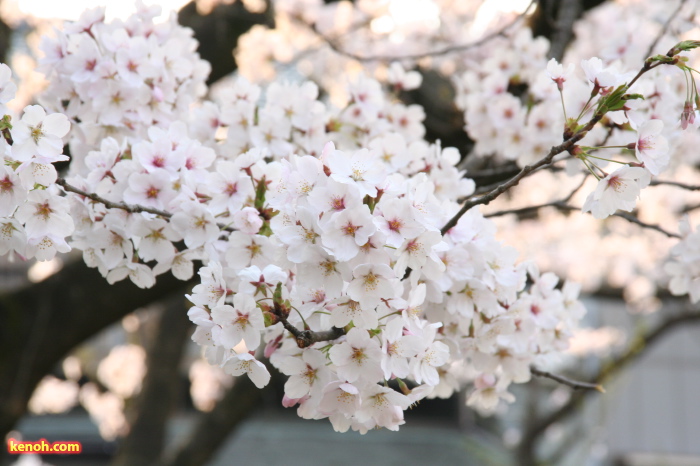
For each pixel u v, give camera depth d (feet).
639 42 6.02
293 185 4.69
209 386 18.47
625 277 13.20
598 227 13.33
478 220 5.04
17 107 8.54
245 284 4.80
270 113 5.45
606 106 4.70
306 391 4.77
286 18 9.71
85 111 5.34
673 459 21.42
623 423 21.67
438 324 4.79
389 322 4.68
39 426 23.11
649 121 4.84
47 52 5.32
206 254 5.12
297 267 4.69
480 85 6.29
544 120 5.78
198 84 5.64
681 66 4.72
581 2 7.29
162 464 9.81
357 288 4.65
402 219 4.67
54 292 7.22
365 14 10.06
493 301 5.02
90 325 7.25
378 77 9.20
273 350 4.97
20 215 4.87
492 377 5.31
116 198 5.08
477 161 6.16
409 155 5.33
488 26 8.69
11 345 7.13
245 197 5.03
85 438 22.54
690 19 6.10
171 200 5.06
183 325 11.21
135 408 11.12
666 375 21.85
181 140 5.12
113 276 5.15
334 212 4.64
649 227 5.47
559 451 16.87
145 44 5.32
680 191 12.07
